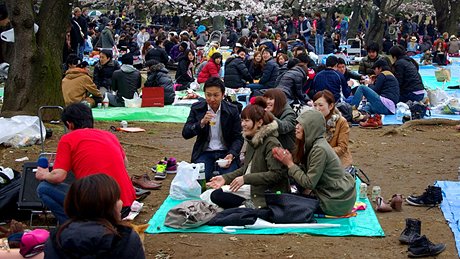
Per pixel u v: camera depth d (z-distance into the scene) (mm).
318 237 6785
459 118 13477
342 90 13789
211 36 30422
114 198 3947
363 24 40906
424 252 6277
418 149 11047
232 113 8414
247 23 44469
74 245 3789
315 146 7117
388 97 13641
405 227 6906
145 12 49906
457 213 7539
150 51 21922
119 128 12695
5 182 7484
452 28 38469
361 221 7195
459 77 21109
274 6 39656
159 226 7082
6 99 12117
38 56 12047
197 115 8539
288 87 12602
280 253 6355
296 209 7020
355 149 11109
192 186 7859
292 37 27297
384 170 9672
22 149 10484
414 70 14117
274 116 8008
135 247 3902
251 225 6949
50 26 12273
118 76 14500
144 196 8227
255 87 15602
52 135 11352
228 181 7512
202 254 6363
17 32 12000
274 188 7414
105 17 42469
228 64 16047
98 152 6016
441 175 9359
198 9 39031
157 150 11000
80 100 13820
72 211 3932
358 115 13148
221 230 6957
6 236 6473
